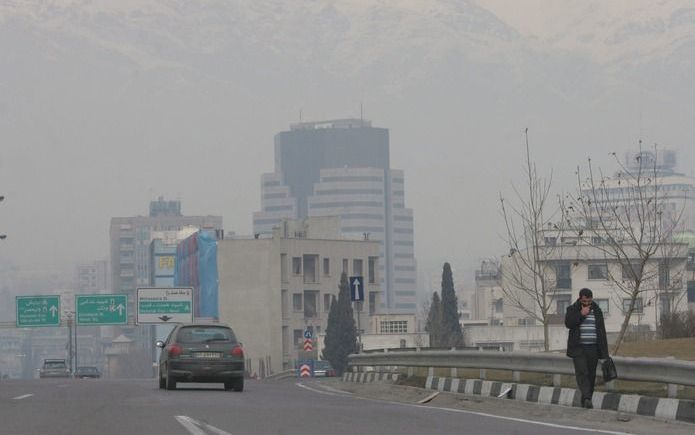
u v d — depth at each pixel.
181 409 49.75
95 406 52.06
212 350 72.25
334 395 68.19
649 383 54.66
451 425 42.47
